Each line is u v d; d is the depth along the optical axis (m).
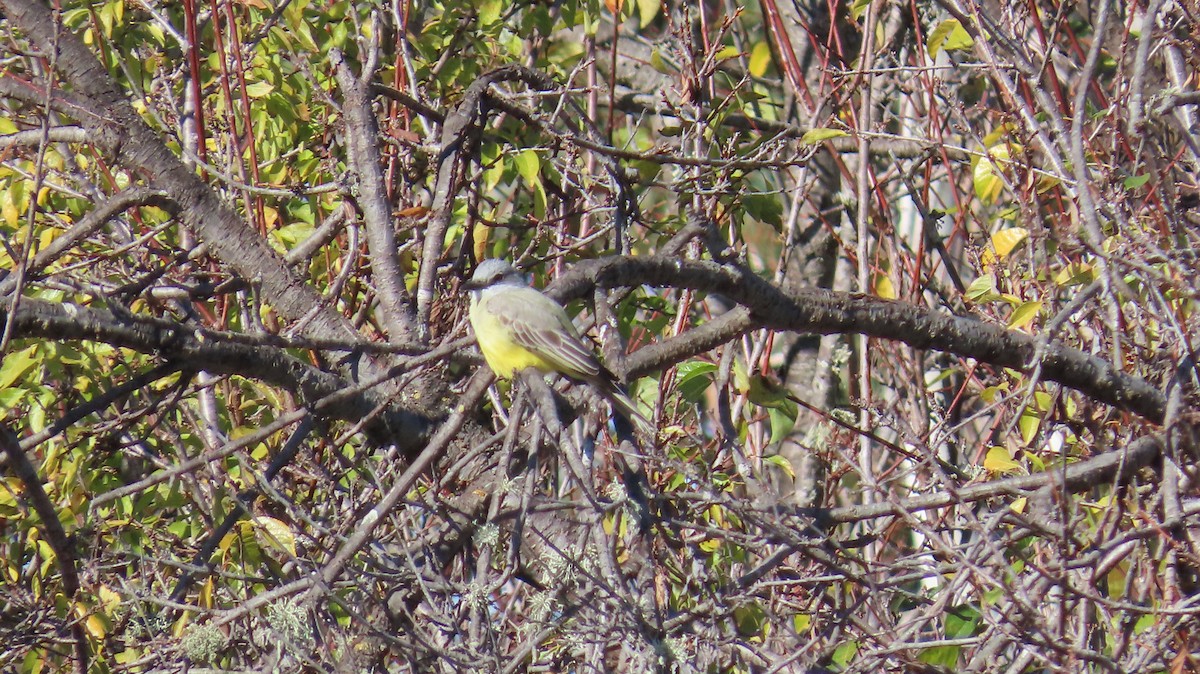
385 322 11.18
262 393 11.98
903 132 17.02
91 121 10.88
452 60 14.44
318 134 13.80
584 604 7.36
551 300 8.93
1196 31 11.44
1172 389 9.85
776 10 15.34
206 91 13.88
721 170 12.71
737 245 13.63
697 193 12.23
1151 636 8.52
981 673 8.47
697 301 16.62
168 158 10.89
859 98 16.53
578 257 13.82
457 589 7.98
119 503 11.88
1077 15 16.67
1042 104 11.62
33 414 11.48
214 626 7.75
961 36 11.86
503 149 13.20
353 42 15.05
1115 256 9.20
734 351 11.02
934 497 9.52
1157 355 10.91
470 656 7.14
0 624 10.25
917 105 16.31
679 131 13.57
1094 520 10.34
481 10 14.38
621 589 7.34
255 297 8.88
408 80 14.20
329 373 10.33
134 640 8.95
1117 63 13.02
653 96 18.55
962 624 9.19
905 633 8.55
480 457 10.41
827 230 18.41
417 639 7.43
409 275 12.94
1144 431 10.21
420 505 9.06
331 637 8.19
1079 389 10.63
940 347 10.74
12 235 12.84
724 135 16.25
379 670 8.09
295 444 9.62
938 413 12.75
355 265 12.77
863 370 13.11
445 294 12.53
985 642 8.96
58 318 8.98
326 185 11.84
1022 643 7.96
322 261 13.08
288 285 10.99
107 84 11.04
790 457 16.42
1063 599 8.54
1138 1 12.31
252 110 13.27
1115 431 11.73
